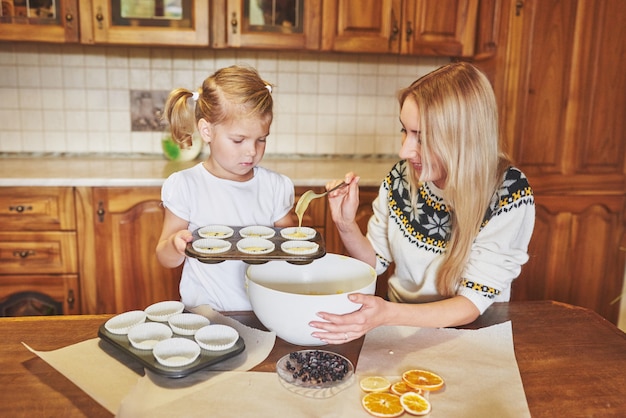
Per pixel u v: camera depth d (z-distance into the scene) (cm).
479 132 109
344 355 98
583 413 82
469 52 252
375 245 141
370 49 247
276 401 81
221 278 132
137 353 90
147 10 232
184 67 270
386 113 288
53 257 226
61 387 85
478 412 81
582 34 229
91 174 227
